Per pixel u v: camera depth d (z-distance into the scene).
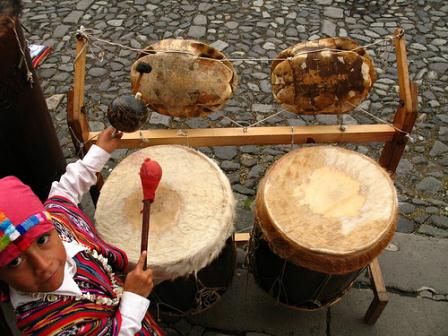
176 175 1.84
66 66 3.68
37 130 2.07
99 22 4.07
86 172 1.55
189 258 1.57
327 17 4.11
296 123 3.25
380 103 3.37
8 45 1.71
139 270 1.34
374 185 1.81
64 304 1.17
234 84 2.03
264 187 1.80
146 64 1.80
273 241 1.69
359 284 2.38
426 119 3.25
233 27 4.00
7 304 2.15
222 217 1.69
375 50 3.77
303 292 1.88
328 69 1.94
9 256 1.02
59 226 1.30
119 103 1.54
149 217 1.54
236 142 2.15
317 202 1.75
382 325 2.23
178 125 3.24
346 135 2.14
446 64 3.65
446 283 2.38
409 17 4.11
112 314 1.32
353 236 1.64
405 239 2.56
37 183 2.21
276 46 3.82
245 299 2.32
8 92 1.80
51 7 4.25
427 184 2.86
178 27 4.00
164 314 1.96
